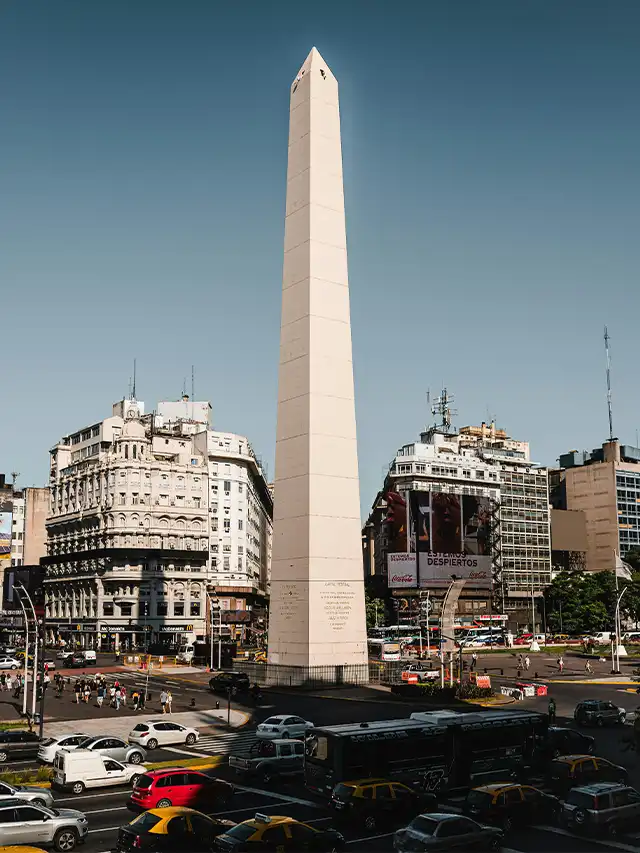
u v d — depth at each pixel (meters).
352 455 86.81
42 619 68.50
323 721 62.75
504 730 40.78
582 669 111.06
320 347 86.19
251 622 179.25
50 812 32.22
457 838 30.31
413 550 184.00
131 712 70.62
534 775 41.19
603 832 32.69
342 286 88.62
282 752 44.00
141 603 160.25
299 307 87.56
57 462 188.75
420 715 41.88
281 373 88.75
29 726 61.16
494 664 118.19
